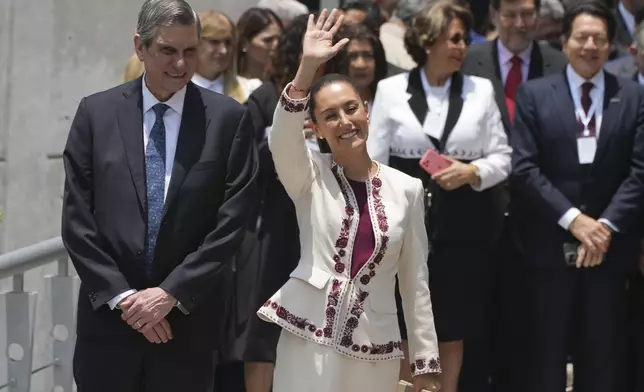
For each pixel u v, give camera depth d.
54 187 25.81
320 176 15.12
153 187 16.02
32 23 25.70
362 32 21.28
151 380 16.11
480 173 20.25
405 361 19.94
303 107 14.60
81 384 16.17
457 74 20.91
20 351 17.95
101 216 15.98
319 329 14.64
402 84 20.81
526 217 21.06
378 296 14.93
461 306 20.58
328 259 14.82
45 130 25.81
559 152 20.56
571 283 20.75
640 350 21.72
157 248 15.89
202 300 16.02
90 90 25.72
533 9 22.41
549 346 20.91
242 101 22.50
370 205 14.98
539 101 20.70
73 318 18.80
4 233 26.02
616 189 20.69
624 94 20.67
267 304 14.93
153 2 15.89
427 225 20.42
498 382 22.14
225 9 26.61
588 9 20.61
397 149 20.58
